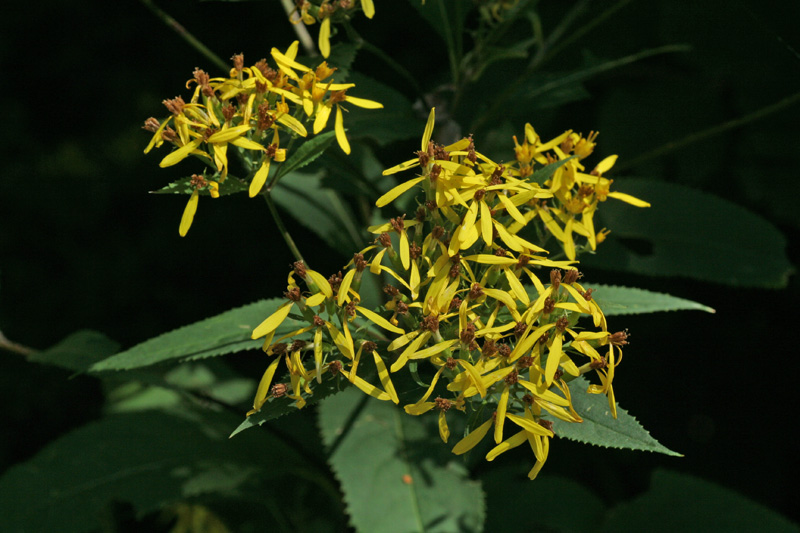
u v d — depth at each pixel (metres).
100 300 3.93
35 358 1.94
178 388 2.08
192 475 2.26
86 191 4.11
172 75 3.99
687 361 3.23
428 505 1.73
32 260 3.99
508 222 1.38
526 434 1.23
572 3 2.71
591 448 3.20
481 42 1.99
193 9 3.67
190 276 3.94
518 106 2.06
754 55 2.53
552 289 1.31
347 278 1.29
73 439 2.32
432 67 3.11
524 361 1.26
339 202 2.48
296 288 1.29
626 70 2.69
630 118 2.63
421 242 1.37
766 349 3.19
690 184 2.60
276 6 3.50
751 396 3.21
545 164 1.56
